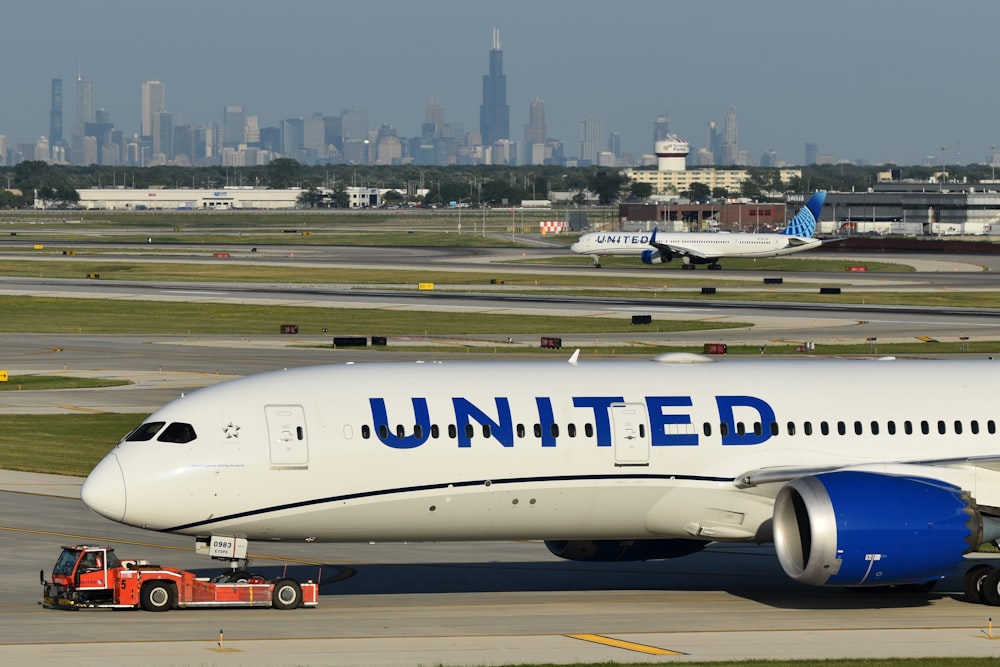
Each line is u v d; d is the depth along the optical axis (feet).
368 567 554.46
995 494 467.11
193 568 549.54
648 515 476.54
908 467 467.93
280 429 446.19
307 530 452.76
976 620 451.53
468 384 467.93
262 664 376.48
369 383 461.78
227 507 442.09
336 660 382.63
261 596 461.37
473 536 470.80
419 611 460.96
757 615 458.09
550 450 462.19
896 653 400.26
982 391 505.25
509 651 397.19
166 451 441.68
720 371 496.64
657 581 525.75
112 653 388.98
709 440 476.13
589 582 523.29
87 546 471.62
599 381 480.23
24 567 546.26
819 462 480.64
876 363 516.73
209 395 455.22
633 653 396.57
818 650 403.34
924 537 445.37
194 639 409.69
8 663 375.86
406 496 451.94
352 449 448.24
